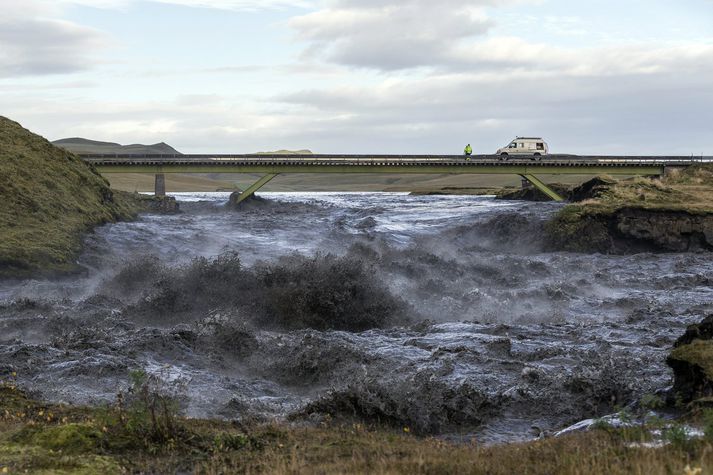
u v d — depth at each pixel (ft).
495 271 135.85
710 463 30.19
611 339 79.61
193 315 94.89
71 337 71.05
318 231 203.21
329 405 50.21
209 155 311.68
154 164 311.06
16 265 128.36
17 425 41.06
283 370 65.21
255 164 311.27
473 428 50.57
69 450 36.73
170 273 104.12
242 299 98.37
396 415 49.42
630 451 33.50
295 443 40.29
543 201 328.49
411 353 70.69
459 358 67.31
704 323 53.88
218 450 38.24
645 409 48.42
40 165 187.73
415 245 182.09
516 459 34.71
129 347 66.90
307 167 313.12
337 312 97.66
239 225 210.38
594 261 168.96
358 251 153.07
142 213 230.68
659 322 90.12
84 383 57.21
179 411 48.29
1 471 33.14
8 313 90.58
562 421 52.39
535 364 66.13
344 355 66.54
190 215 239.30
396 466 34.30
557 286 122.11
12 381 56.03
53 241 143.64
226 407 52.65
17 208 157.07
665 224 188.03
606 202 208.33
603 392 55.72
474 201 345.72
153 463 35.86
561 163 309.01
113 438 38.45
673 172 299.79
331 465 34.96
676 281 132.46
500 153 350.02
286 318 96.68
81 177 199.21
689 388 48.49
